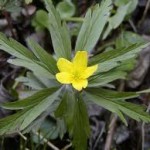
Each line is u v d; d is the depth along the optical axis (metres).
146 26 0.28
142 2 0.28
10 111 0.23
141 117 0.17
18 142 0.23
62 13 0.26
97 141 0.23
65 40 0.18
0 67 0.26
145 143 0.24
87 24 0.18
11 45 0.17
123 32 0.26
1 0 0.22
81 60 0.17
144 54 0.26
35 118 0.18
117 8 0.26
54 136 0.23
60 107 0.18
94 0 0.27
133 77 0.26
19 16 0.27
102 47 0.26
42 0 0.28
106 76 0.18
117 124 0.24
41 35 0.27
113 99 0.17
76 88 0.16
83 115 0.18
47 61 0.18
